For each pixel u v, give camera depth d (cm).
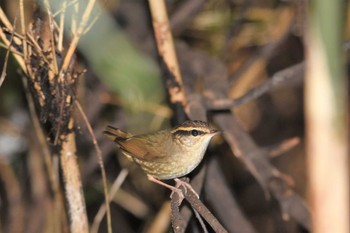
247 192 1608
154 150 1006
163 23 938
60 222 1144
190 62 1181
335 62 396
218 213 1102
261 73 1515
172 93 971
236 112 1525
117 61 1079
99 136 1348
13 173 1392
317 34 396
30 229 1336
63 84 755
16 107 1423
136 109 1213
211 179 1091
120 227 1622
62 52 773
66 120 778
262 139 1598
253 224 1602
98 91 1298
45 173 1323
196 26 1388
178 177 1038
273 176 978
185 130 977
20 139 1435
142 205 1471
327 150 407
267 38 1407
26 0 955
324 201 408
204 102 1048
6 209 1508
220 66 1180
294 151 1611
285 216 934
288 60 1555
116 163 1494
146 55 1270
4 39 776
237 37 1418
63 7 739
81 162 1381
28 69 762
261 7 1421
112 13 1334
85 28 768
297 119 1611
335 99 404
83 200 809
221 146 1462
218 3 1377
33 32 762
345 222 406
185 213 806
